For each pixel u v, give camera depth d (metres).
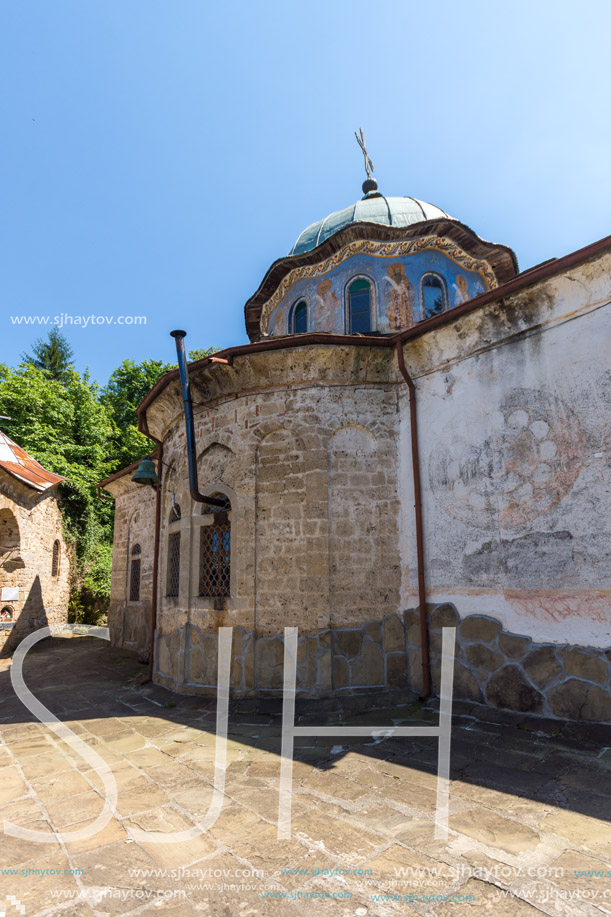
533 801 3.78
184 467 8.57
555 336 5.86
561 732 5.06
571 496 5.52
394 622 7.09
